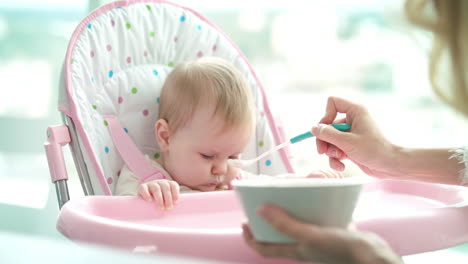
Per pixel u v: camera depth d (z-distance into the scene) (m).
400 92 2.61
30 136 2.49
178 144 1.20
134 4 1.25
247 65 1.37
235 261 0.62
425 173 0.89
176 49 1.32
